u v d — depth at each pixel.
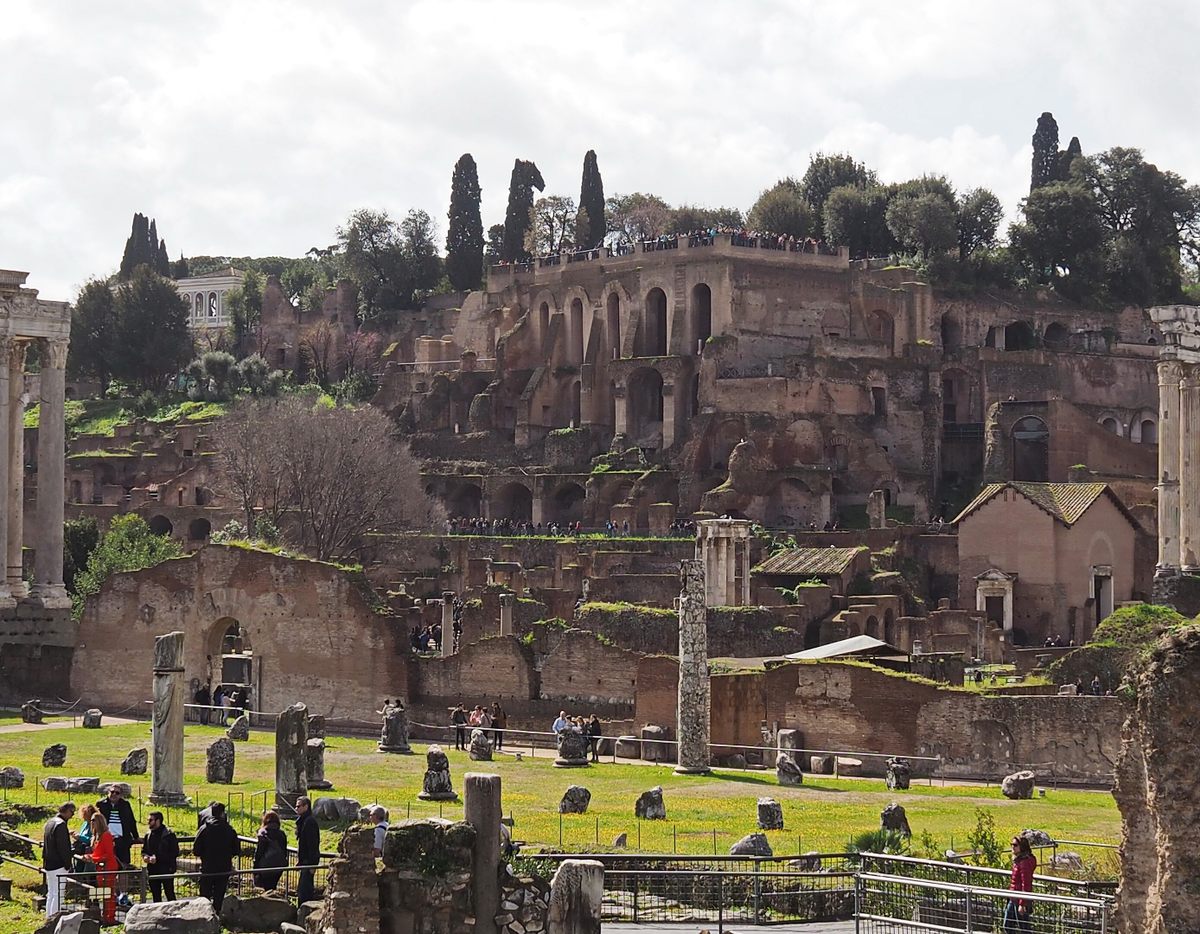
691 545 151.25
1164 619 93.38
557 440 185.62
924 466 177.62
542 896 37.75
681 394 182.75
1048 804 64.50
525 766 74.94
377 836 43.44
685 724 73.88
